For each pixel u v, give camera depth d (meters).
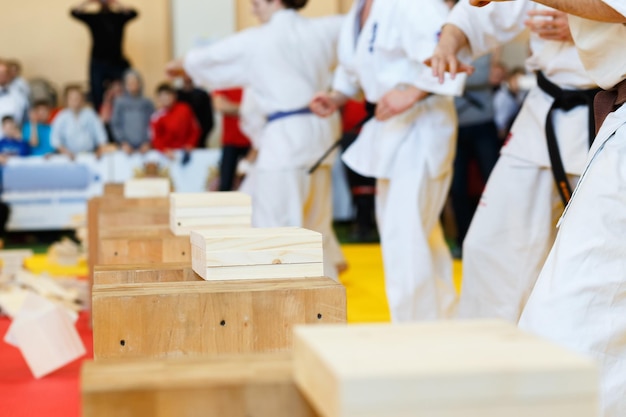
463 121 7.89
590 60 2.48
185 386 1.38
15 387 3.78
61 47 14.05
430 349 1.15
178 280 2.46
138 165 10.98
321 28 5.76
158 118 11.30
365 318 5.49
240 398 1.39
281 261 2.32
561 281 2.21
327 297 2.14
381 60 4.10
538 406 1.08
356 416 1.05
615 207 2.24
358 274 7.60
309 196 5.84
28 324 3.97
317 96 4.68
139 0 14.07
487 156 7.96
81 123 11.51
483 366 1.08
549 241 3.46
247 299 2.12
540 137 3.38
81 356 4.14
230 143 9.80
